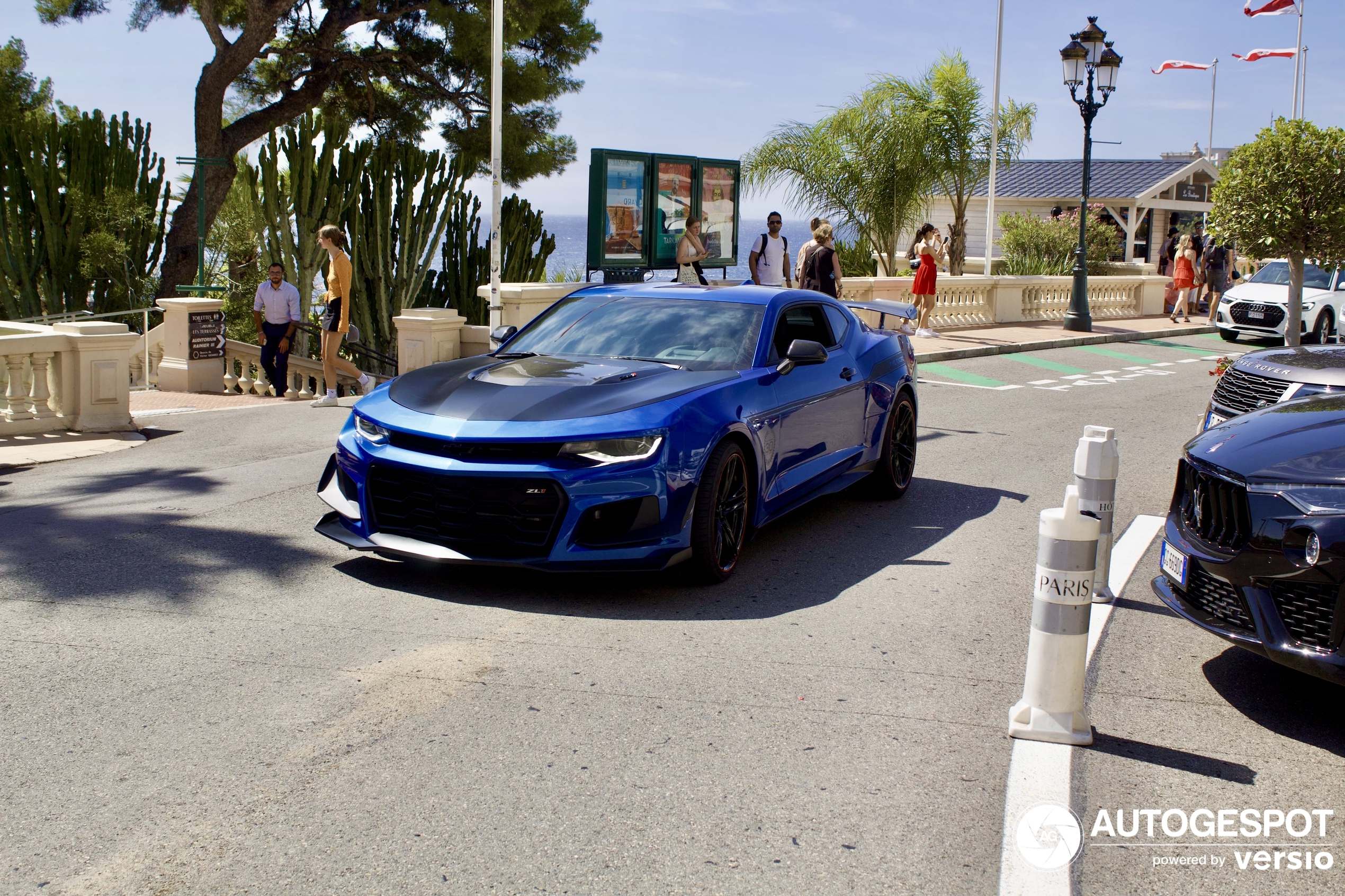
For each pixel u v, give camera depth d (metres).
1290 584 3.71
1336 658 3.58
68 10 20.77
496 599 5.04
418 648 4.37
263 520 6.37
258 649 4.33
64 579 5.20
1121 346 20.41
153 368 15.20
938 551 6.09
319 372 16.14
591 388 5.27
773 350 6.09
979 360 17.23
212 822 3.03
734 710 3.84
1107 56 20.80
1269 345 21.05
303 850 2.90
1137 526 6.78
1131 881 2.85
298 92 22.75
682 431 5.02
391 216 19.38
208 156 21.48
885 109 24.03
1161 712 3.94
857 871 2.85
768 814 3.13
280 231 18.39
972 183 25.48
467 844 2.94
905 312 8.92
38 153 19.12
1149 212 36.16
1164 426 10.96
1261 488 3.82
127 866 2.81
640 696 3.94
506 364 5.86
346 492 5.42
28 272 19.53
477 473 4.86
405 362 12.17
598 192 15.53
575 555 4.83
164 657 4.23
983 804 3.22
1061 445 9.71
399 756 3.44
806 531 6.51
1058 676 3.65
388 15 21.61
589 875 2.80
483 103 22.86
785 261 14.02
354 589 5.14
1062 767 3.46
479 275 20.53
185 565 5.47
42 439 9.04
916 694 4.03
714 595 5.18
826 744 3.59
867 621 4.84
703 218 17.12
